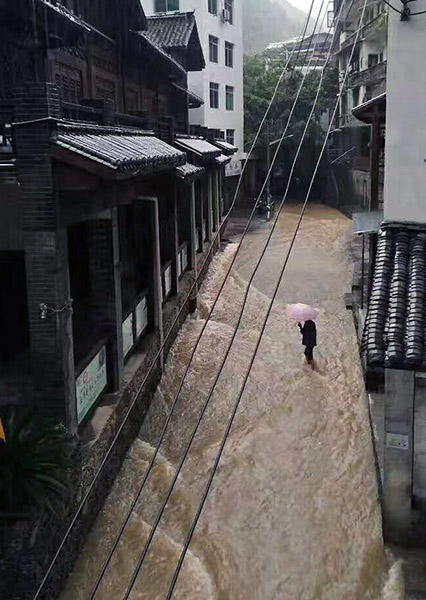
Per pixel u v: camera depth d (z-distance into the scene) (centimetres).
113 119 1211
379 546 931
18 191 881
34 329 899
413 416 871
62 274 912
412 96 957
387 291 895
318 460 1183
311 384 1525
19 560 741
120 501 1039
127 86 1986
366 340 840
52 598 805
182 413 1389
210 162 2706
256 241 3288
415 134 964
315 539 959
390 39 952
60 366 906
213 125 3984
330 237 3353
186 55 2825
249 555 923
